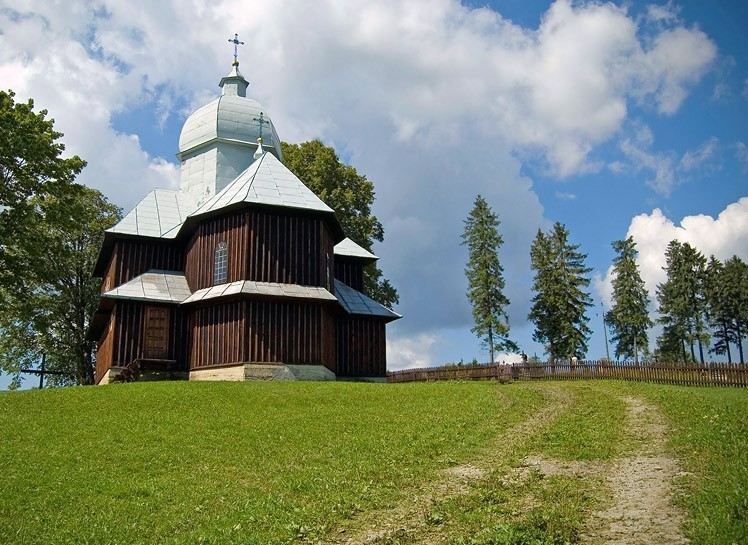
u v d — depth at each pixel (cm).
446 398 2766
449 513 1454
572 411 2466
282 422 2330
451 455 1945
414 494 1631
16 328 5216
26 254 3947
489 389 3008
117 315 3684
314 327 3638
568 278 6631
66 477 1759
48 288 5281
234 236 3688
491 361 6375
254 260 3616
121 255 4081
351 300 4319
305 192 3884
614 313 7000
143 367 3603
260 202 3647
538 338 6762
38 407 2497
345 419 2378
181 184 4928
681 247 7262
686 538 1197
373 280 5816
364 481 1725
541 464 1789
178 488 1698
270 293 3528
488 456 1928
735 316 7106
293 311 3609
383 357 4269
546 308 6712
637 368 3706
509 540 1242
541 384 3522
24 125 3719
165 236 4156
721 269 7244
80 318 5356
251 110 4966
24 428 2206
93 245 5456
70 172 3956
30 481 1719
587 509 1403
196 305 3691
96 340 5056
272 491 1681
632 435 2014
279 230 3709
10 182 3784
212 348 3588
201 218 3822
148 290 3812
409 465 1859
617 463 1736
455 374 4481
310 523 1459
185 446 2048
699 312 7069
